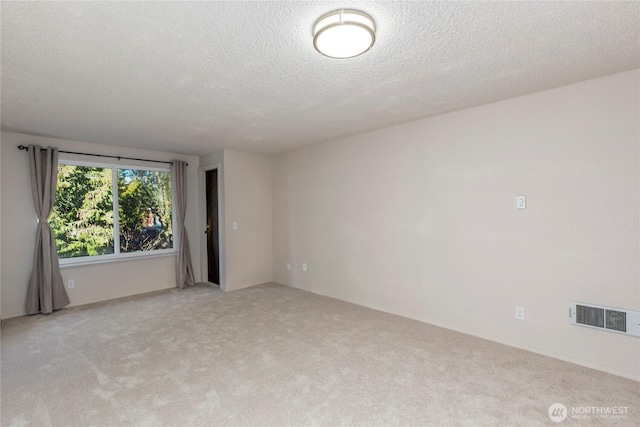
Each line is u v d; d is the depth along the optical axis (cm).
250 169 537
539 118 273
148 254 495
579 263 257
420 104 301
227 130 385
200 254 560
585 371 246
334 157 452
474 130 312
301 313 391
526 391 220
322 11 158
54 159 408
